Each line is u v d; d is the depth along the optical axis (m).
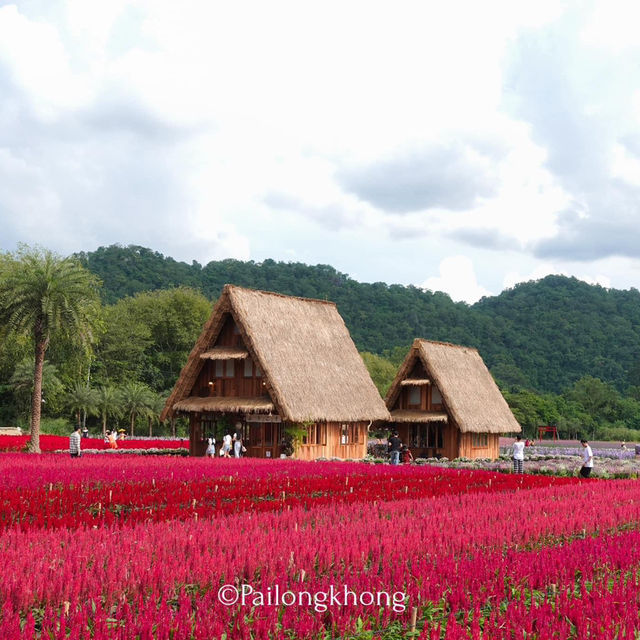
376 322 157.00
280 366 40.72
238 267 167.62
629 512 17.39
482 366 58.75
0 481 20.66
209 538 11.41
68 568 8.80
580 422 106.19
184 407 42.31
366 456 46.19
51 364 71.50
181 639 7.07
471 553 11.69
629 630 7.62
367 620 7.91
